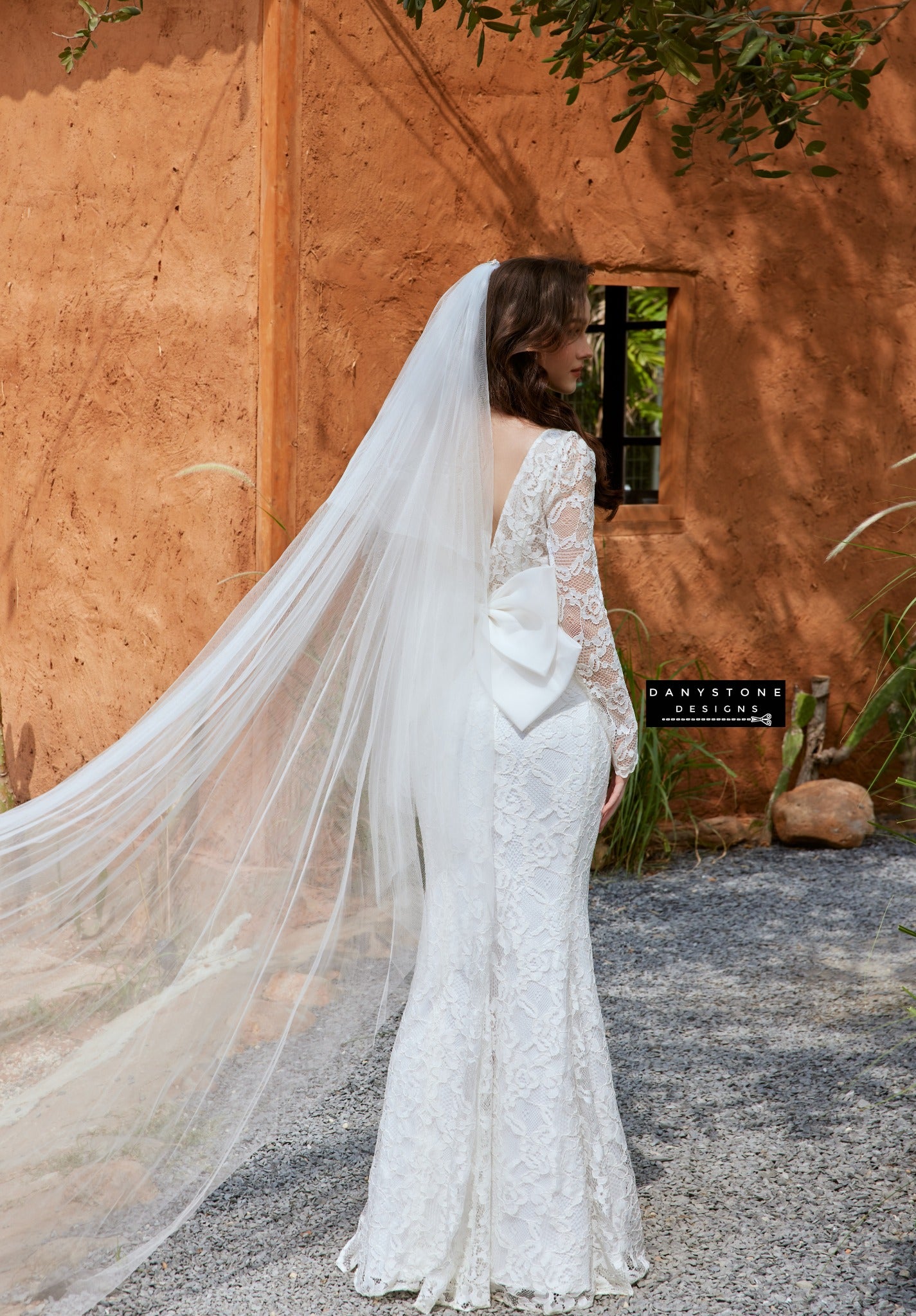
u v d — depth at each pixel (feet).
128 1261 8.38
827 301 19.54
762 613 19.71
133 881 8.98
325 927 9.00
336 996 9.02
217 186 15.57
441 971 8.67
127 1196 8.60
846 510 20.04
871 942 15.47
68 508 18.43
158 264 16.47
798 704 19.35
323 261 15.39
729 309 18.95
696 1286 8.73
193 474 16.16
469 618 8.67
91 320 17.63
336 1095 11.50
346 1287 8.71
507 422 8.59
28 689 19.66
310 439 15.52
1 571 20.18
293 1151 10.55
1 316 19.66
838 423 19.84
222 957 8.93
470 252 16.65
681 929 15.93
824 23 12.57
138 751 9.07
